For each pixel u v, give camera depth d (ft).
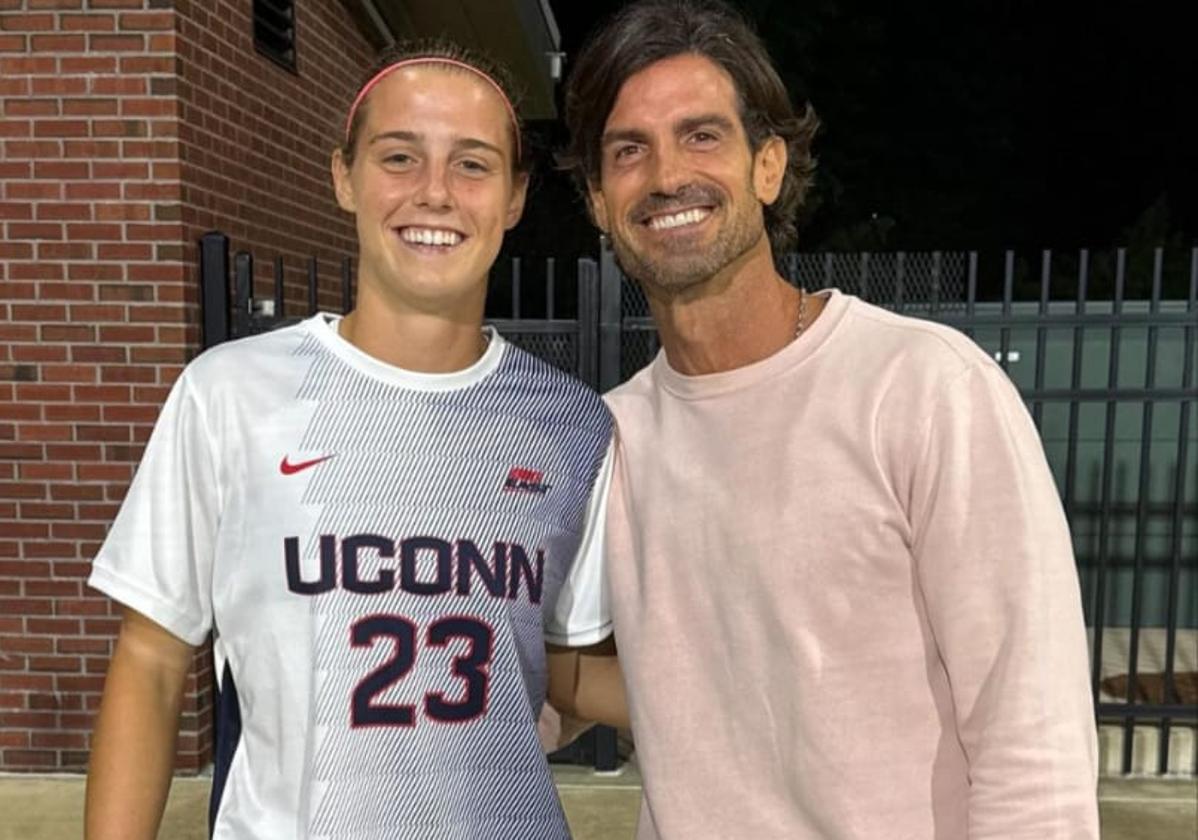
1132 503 18.57
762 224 5.51
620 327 13.16
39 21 12.99
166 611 5.08
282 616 4.87
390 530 4.98
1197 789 13.60
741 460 5.19
